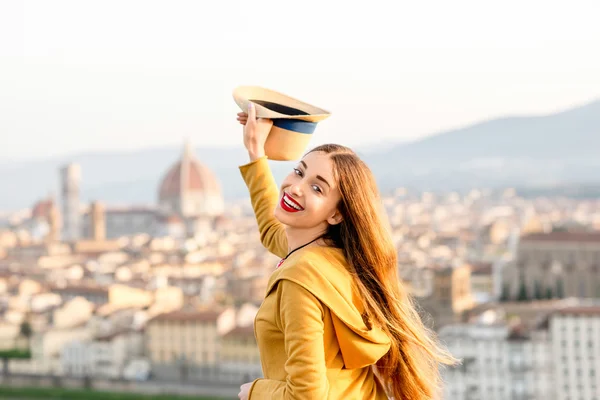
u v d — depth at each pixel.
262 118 9.50
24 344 191.25
